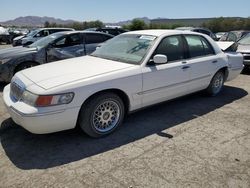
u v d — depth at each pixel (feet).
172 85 15.14
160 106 17.30
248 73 28.73
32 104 11.00
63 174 9.96
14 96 12.44
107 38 26.45
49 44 23.30
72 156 11.19
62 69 13.15
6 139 12.62
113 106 13.01
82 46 24.58
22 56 21.99
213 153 11.51
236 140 12.74
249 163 10.78
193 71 16.28
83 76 12.03
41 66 14.26
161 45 14.64
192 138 12.89
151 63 13.93
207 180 9.68
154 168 10.36
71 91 11.22
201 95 19.67
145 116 15.58
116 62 14.05
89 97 12.00
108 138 12.80
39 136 12.89
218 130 13.83
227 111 16.60
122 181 9.57
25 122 10.95
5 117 15.23
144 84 13.62
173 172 10.12
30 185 9.34
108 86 12.23
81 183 9.45
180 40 15.92
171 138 12.87
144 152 11.53
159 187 9.28
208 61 17.33
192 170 10.26
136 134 13.25
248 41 30.96
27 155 11.27
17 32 85.66
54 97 10.91
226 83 23.99
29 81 12.00
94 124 12.45
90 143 12.29
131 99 13.39
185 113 16.15
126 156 11.21
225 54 19.27
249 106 17.58
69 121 11.51
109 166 10.48
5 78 21.91
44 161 10.82
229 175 9.98
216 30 178.91
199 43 17.28
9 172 10.07
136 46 14.85
